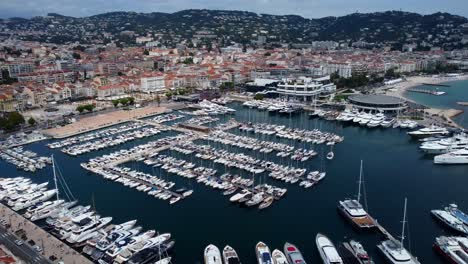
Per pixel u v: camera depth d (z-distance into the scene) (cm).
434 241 12450
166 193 15975
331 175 18312
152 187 16588
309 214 14362
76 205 15100
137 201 15512
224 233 13075
